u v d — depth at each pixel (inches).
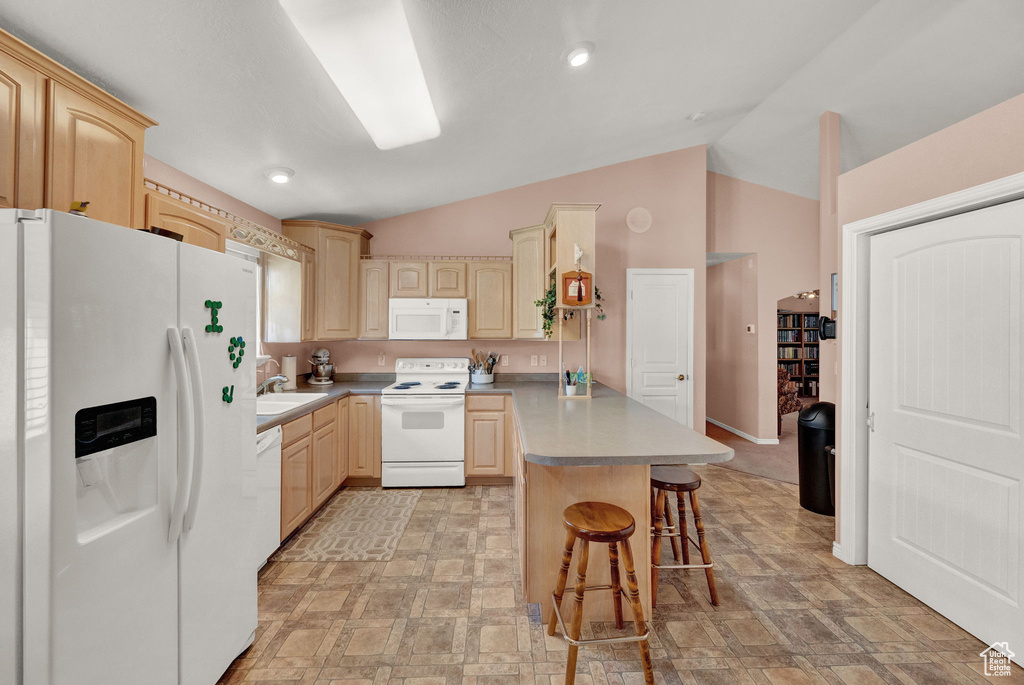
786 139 151.7
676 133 146.1
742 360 206.7
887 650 69.3
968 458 72.9
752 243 187.8
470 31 73.7
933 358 78.7
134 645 46.9
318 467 117.9
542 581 76.9
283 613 78.7
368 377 164.2
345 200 138.7
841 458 96.7
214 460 59.9
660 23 85.7
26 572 38.3
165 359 50.8
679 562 96.3
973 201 69.7
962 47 98.0
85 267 41.1
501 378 165.6
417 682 63.2
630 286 164.1
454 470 142.4
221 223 86.2
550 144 130.8
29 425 38.1
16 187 50.9
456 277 153.7
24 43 50.5
